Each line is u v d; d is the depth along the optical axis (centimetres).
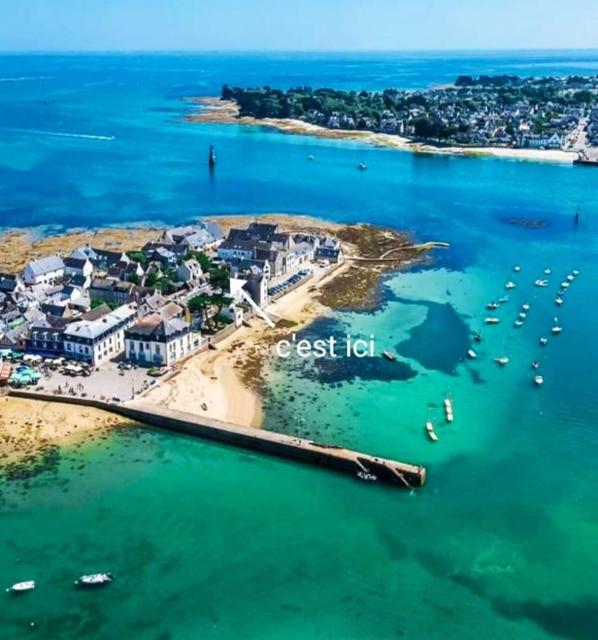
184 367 17938
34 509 12719
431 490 13638
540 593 11275
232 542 12156
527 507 13200
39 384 16725
